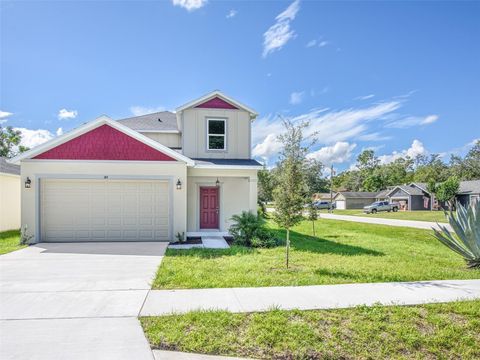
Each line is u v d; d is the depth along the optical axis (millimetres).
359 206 61219
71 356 3605
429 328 4578
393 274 7336
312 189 12914
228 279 6711
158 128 16141
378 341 4223
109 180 12141
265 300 5402
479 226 8266
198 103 14688
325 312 4918
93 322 4500
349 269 7824
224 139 14945
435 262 9102
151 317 4680
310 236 16312
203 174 13641
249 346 4031
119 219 12227
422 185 50062
